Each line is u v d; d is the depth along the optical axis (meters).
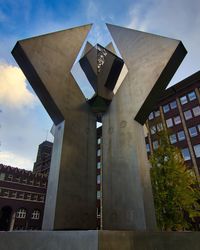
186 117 29.34
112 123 5.58
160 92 5.21
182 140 28.41
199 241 3.72
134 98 5.26
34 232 3.06
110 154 5.23
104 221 4.57
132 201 4.23
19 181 39.91
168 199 12.52
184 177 13.52
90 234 2.40
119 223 4.26
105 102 5.96
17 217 36.75
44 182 42.97
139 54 5.71
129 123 5.09
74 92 5.62
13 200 37.53
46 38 5.34
